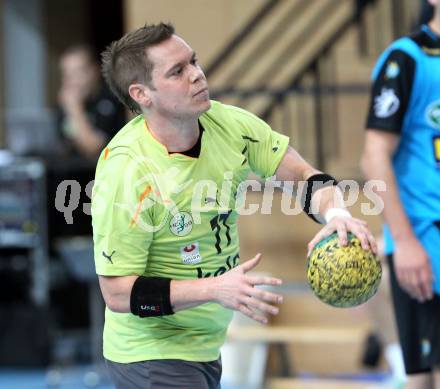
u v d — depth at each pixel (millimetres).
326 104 26547
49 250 29281
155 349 10289
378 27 26703
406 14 25969
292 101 26875
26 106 38094
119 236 9617
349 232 9656
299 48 27078
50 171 28359
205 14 27500
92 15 38750
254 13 27328
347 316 23766
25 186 27594
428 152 12383
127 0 28500
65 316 30438
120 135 10055
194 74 9586
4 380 26125
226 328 10797
